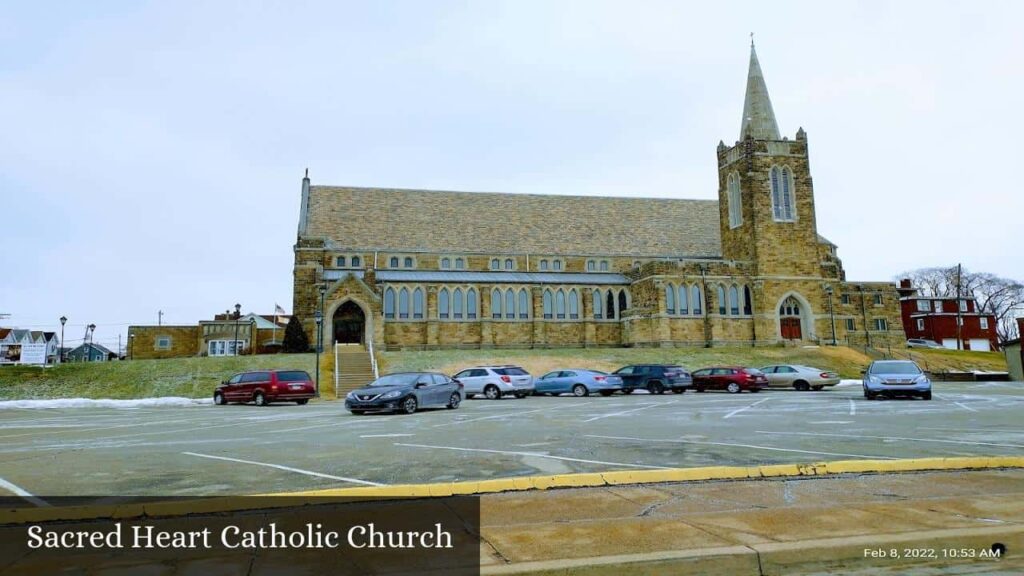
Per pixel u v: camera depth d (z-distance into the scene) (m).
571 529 7.52
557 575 6.21
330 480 10.65
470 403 31.52
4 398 40.19
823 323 63.03
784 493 9.24
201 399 39.19
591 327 63.94
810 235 63.91
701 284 61.31
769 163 64.00
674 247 73.25
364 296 55.75
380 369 46.28
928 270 113.75
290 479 10.80
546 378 38.44
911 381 29.22
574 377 37.62
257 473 11.44
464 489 9.54
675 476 10.31
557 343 63.19
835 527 7.43
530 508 8.55
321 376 45.00
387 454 13.51
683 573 6.40
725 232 68.00
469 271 66.81
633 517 8.01
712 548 6.70
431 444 15.09
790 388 42.44
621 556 6.48
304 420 23.23
